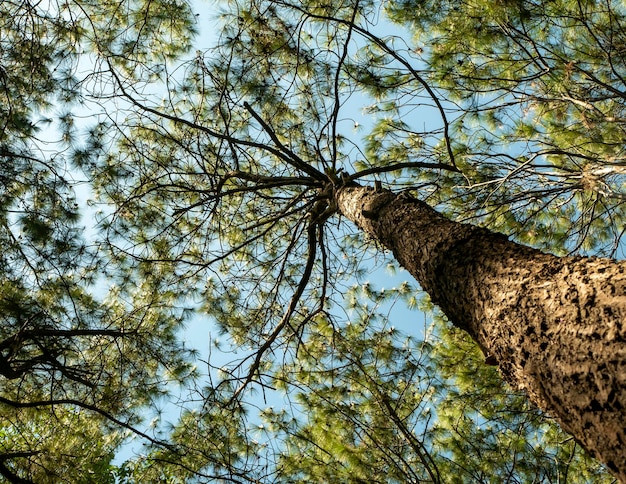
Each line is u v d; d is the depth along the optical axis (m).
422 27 4.45
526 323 1.29
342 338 4.66
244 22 4.16
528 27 4.05
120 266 5.06
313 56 4.37
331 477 3.79
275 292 5.00
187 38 4.94
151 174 4.93
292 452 4.10
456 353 4.66
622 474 0.96
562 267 1.36
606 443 1.00
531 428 4.24
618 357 1.01
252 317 4.99
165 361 4.84
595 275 1.23
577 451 4.02
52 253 4.61
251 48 4.38
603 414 1.01
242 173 4.12
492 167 4.34
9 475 3.48
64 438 4.45
